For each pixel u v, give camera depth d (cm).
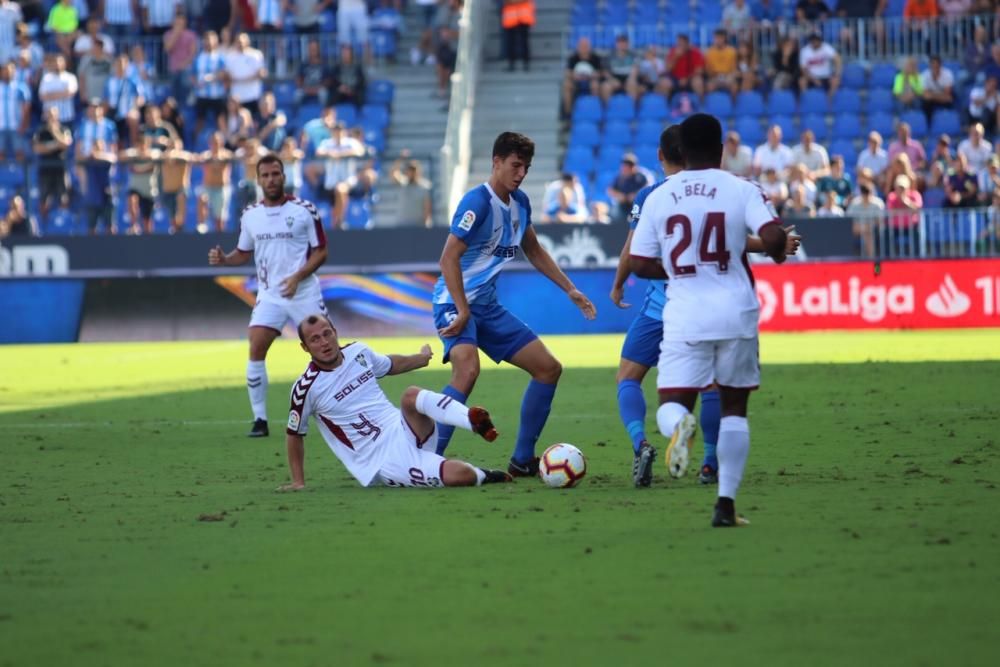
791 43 10094
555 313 8119
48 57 9800
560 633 1641
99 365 6638
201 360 6850
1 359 7069
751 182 2314
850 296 7925
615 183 8756
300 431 2875
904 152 9181
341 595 1861
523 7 10444
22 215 8838
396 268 8131
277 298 4050
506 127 10238
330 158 9138
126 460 3481
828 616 1697
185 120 10006
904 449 3344
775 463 3145
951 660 1505
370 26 10662
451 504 2614
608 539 2214
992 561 1994
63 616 1777
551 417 4278
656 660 1522
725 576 1925
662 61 10344
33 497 2859
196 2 11000
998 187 8650
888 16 10581
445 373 5919
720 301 2289
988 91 9569
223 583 1953
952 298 7906
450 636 1634
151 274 8262
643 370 2934
